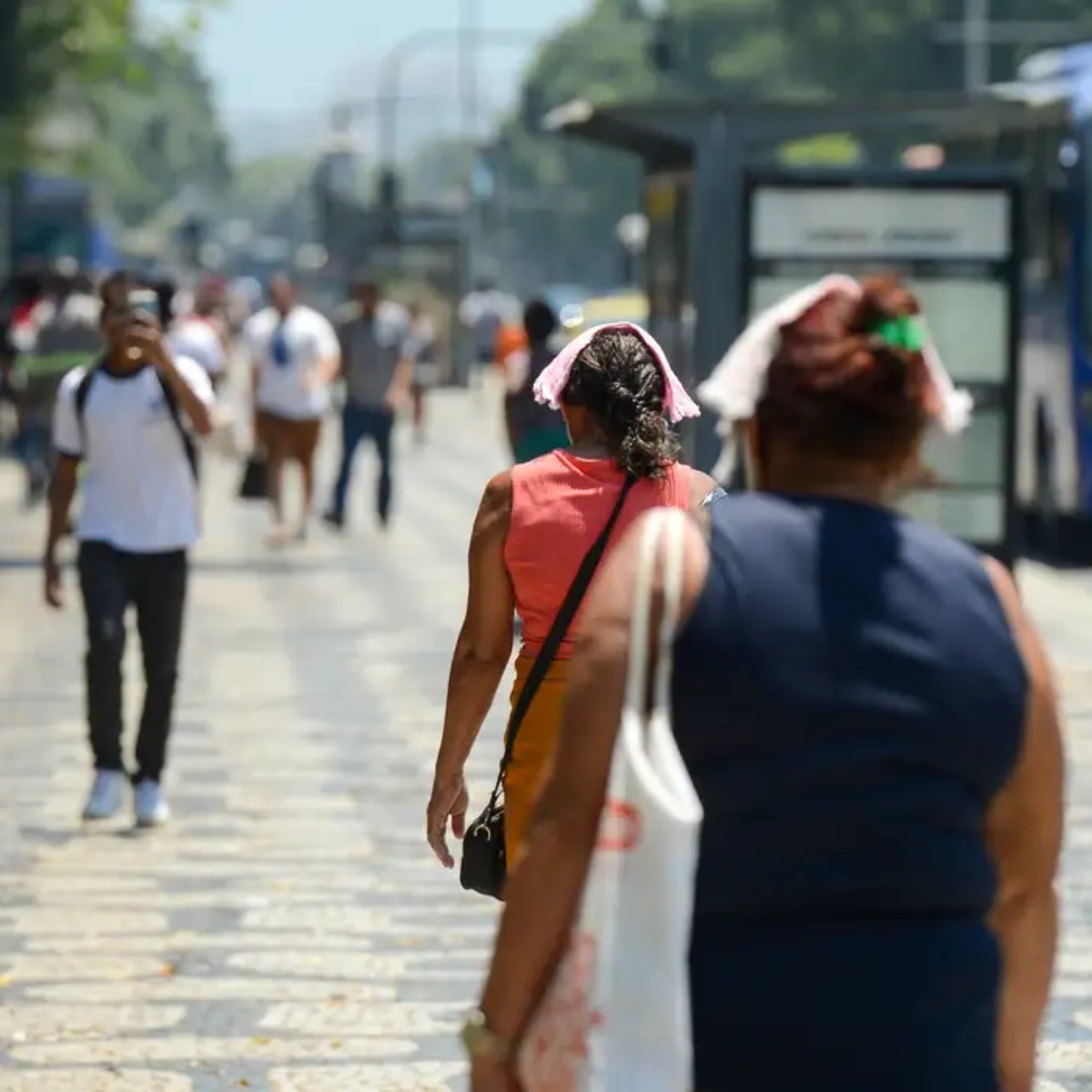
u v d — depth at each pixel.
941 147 67.25
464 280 157.50
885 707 8.77
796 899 8.77
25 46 125.00
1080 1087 18.08
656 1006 8.61
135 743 27.56
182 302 86.56
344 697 36.34
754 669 8.75
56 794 29.00
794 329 9.19
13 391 74.50
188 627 44.12
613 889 8.69
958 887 8.87
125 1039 19.22
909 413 9.12
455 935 22.52
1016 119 45.16
